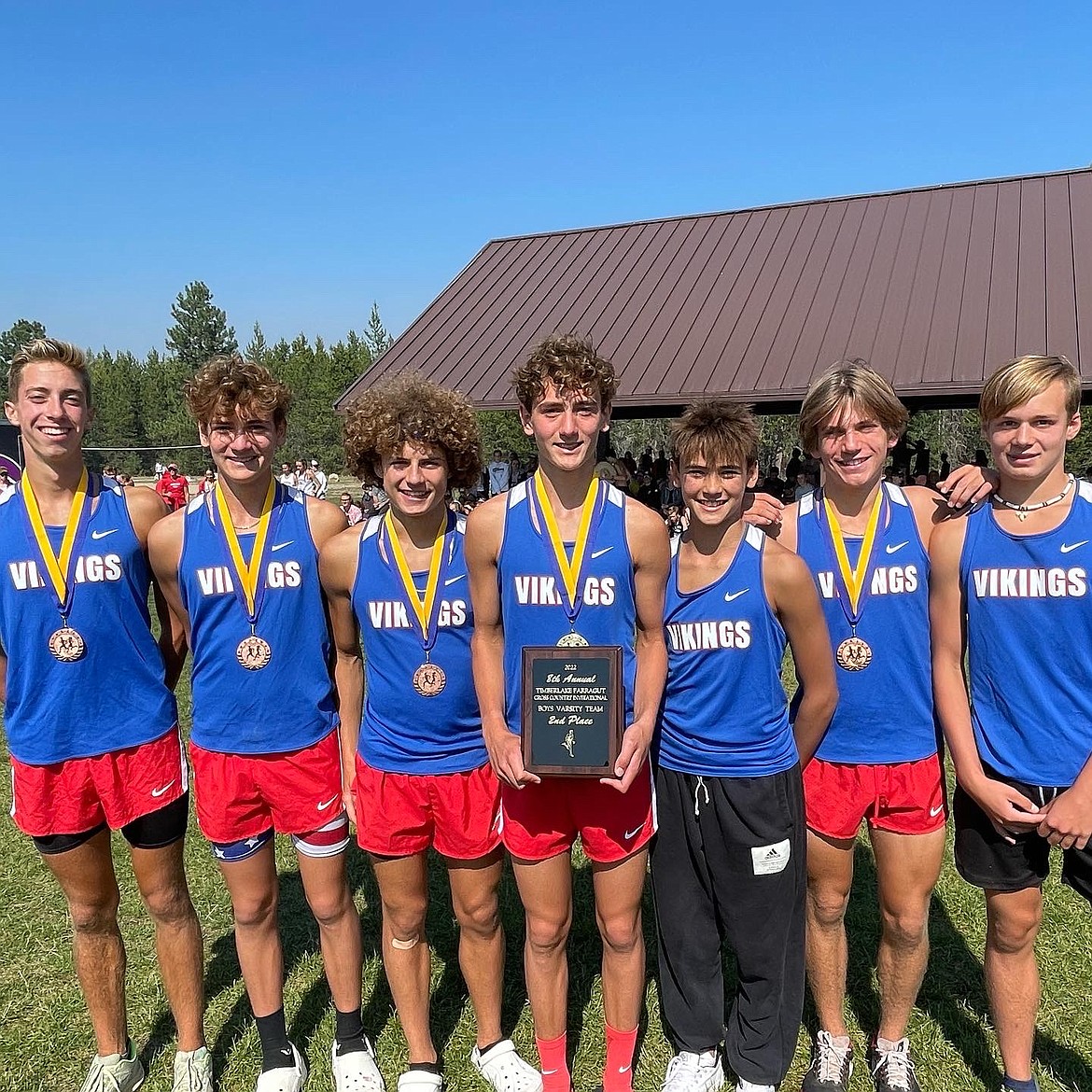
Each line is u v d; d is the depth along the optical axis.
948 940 3.67
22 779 2.58
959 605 2.49
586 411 2.35
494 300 17.41
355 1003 2.85
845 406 2.45
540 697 2.38
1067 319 12.14
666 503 15.58
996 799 2.38
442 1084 2.86
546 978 2.66
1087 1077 2.83
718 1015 2.77
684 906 2.68
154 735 2.66
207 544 2.61
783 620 2.53
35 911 4.03
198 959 2.86
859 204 17.09
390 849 2.65
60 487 2.56
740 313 14.92
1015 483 2.37
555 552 2.43
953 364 12.01
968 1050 2.97
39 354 2.46
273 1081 2.79
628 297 16.41
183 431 60.12
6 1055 3.07
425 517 2.58
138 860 2.70
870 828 2.67
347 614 2.72
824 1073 2.77
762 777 2.50
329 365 54.53
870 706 2.56
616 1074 2.69
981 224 15.14
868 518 2.58
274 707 2.64
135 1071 2.92
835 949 2.78
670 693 2.60
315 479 25.80
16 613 2.51
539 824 2.54
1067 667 2.34
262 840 2.76
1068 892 4.03
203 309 93.88
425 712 2.60
